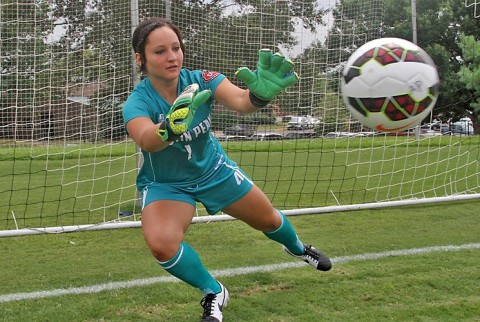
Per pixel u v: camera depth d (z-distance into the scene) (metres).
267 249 7.50
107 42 10.98
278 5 12.18
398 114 4.95
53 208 11.34
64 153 11.83
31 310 5.38
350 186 13.48
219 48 12.30
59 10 10.83
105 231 8.81
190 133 4.89
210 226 8.93
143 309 5.38
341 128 12.58
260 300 5.52
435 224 8.84
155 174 5.09
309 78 12.47
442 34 26.02
